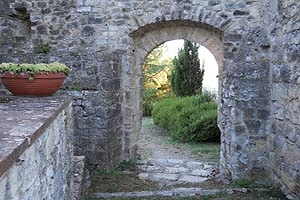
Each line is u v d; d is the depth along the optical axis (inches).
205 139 324.2
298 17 145.2
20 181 55.1
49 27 228.8
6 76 103.9
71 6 223.6
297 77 145.4
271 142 178.2
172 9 212.7
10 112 77.5
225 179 191.2
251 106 182.5
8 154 45.8
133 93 230.5
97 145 196.5
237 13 207.2
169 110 383.9
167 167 219.3
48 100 99.5
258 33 200.7
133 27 218.1
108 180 184.9
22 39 242.8
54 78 107.7
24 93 107.1
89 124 197.0
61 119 99.5
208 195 159.2
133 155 234.8
